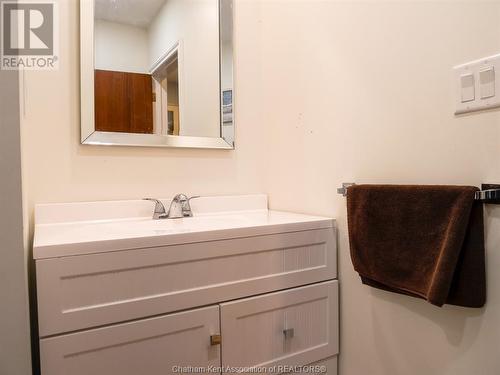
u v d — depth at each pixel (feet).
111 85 4.15
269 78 5.16
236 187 5.05
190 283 2.87
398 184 3.24
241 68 5.12
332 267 3.83
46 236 2.82
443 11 2.87
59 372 2.37
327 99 4.10
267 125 5.24
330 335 3.77
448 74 2.83
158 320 2.71
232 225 3.40
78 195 3.97
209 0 4.85
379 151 3.45
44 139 3.78
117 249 2.57
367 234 3.27
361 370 3.62
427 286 2.75
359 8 3.66
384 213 3.14
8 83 2.09
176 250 2.80
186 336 2.84
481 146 2.62
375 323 3.47
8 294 2.11
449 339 2.85
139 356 2.64
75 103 3.96
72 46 3.94
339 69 3.92
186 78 4.65
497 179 2.52
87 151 4.03
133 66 4.29
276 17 4.97
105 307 2.52
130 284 2.62
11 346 2.13
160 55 4.48
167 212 4.36
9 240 2.11
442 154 2.89
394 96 3.29
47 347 2.34
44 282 2.34
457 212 2.57
